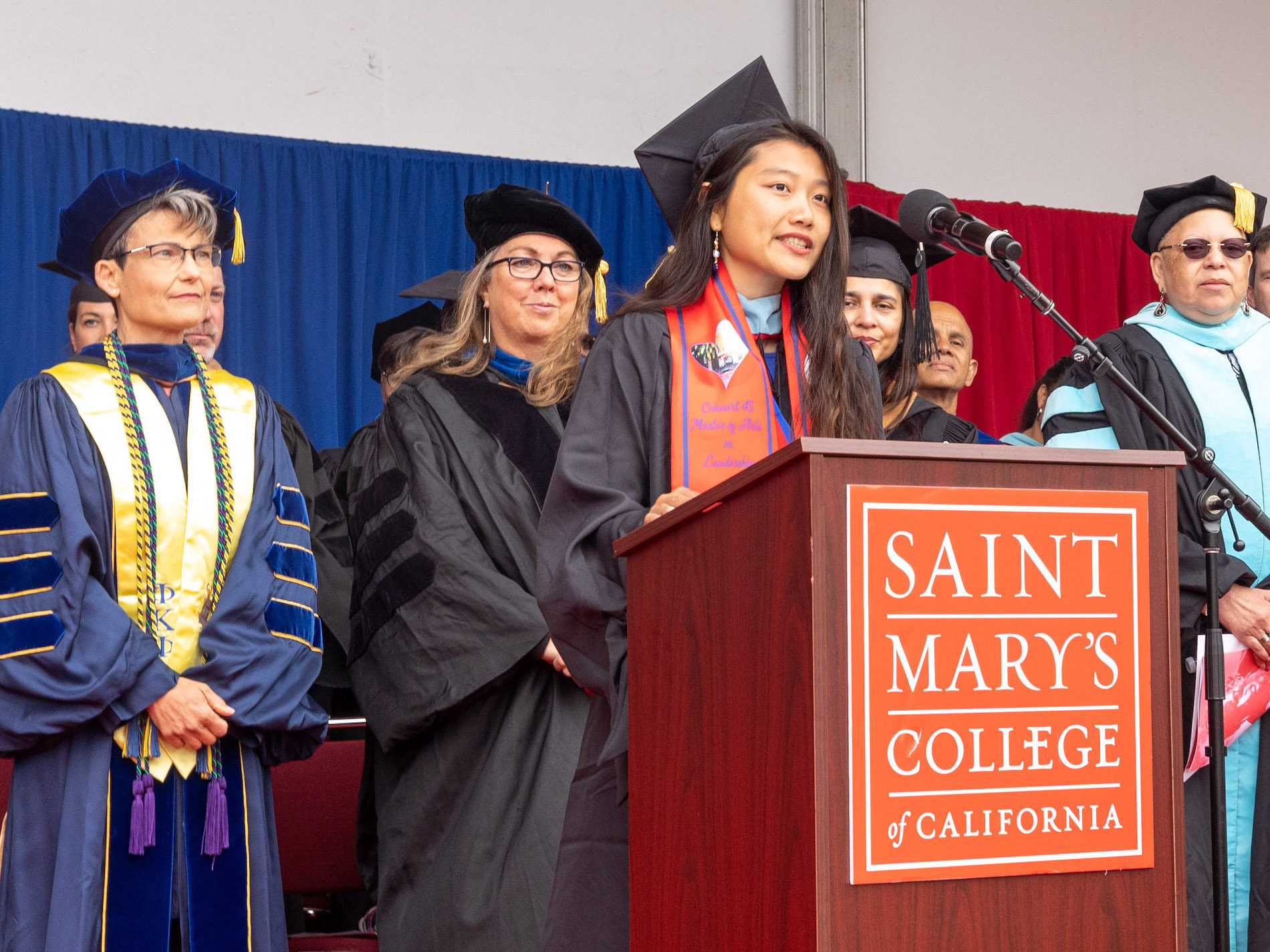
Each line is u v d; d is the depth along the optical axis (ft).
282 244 19.88
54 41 19.85
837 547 4.00
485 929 11.05
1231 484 8.52
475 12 22.35
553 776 11.41
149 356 10.91
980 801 4.04
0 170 18.42
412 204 20.85
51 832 9.76
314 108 21.22
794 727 4.05
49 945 9.48
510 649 11.46
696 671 4.90
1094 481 4.25
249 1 21.01
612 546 6.67
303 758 10.90
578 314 13.48
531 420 12.66
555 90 22.68
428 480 12.25
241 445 11.04
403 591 11.94
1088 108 25.85
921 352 8.99
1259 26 27.07
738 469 7.23
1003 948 4.04
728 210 7.50
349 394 20.11
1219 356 12.19
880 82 24.77
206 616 10.49
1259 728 11.25
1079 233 24.59
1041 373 23.98
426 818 11.61
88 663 9.73
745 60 23.93
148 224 11.03
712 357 7.40
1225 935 8.07
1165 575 4.33
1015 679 4.11
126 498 10.37
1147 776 4.22
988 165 25.20
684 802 4.99
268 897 10.47
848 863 3.93
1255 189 26.71
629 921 6.40
